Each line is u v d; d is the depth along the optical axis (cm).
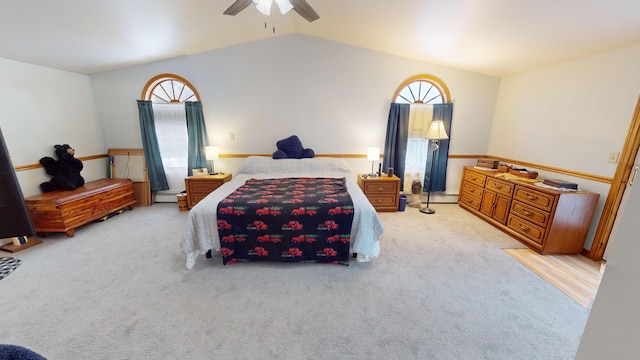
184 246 236
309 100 414
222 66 398
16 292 206
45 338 163
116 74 395
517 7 215
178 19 281
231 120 419
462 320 181
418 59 397
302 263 255
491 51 314
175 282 222
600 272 239
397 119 414
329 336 167
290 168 392
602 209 256
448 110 407
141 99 402
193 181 382
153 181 421
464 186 413
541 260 260
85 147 389
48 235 312
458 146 429
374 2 255
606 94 257
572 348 159
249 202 247
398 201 402
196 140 414
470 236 314
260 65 400
